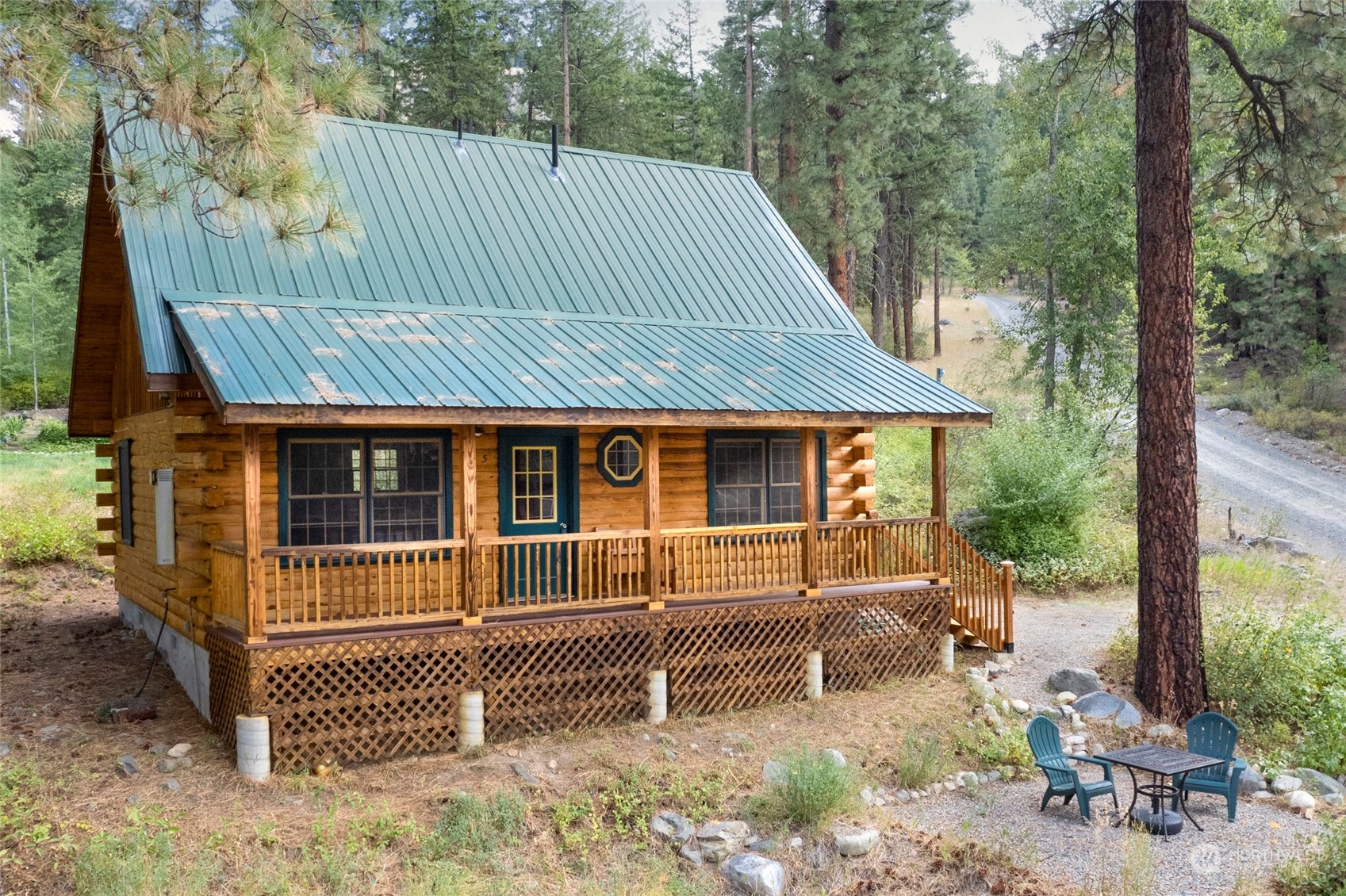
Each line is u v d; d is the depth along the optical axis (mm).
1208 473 33750
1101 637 17016
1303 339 45031
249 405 9844
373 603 12461
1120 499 27516
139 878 7934
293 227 9211
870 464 16641
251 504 10352
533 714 12039
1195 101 16906
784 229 19750
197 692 12188
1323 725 12539
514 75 45688
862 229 32438
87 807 9211
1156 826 10188
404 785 10445
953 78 43156
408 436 12695
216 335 11484
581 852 9516
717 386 13531
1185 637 13695
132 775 10055
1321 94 14844
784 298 17828
